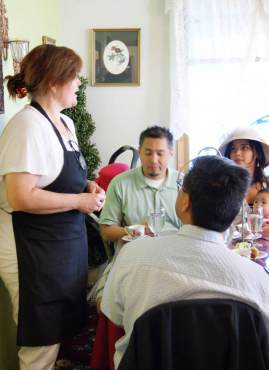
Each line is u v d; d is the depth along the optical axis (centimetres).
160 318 97
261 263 155
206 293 101
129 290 110
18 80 159
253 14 333
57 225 159
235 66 343
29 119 148
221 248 107
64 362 208
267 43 339
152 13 346
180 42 339
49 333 162
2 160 146
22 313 160
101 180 271
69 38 352
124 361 101
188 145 360
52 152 151
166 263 105
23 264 157
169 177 203
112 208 201
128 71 354
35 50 155
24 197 144
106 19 349
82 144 331
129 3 346
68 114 326
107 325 142
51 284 160
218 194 104
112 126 363
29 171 144
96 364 147
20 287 159
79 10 348
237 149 229
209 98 351
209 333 97
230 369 97
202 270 103
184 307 96
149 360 98
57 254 160
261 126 333
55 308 163
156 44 350
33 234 156
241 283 103
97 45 352
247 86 345
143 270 108
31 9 269
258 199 220
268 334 103
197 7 336
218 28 338
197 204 106
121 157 365
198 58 345
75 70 157
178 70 341
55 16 337
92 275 283
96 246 298
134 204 199
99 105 361
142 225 186
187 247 106
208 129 356
